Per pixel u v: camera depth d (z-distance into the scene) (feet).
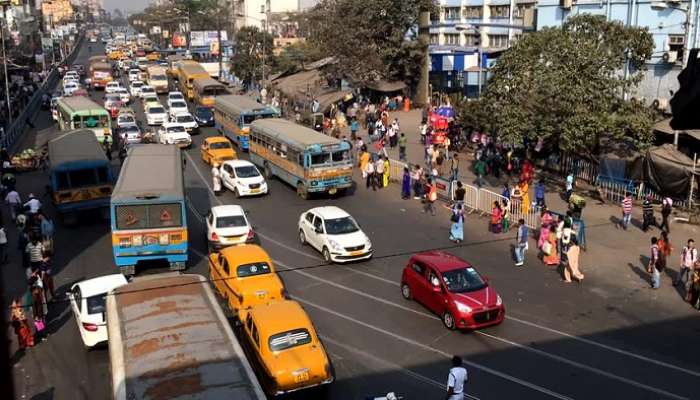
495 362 51.60
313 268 72.95
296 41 282.56
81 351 54.85
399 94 185.57
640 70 102.99
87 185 89.92
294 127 113.91
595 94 89.81
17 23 282.56
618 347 53.78
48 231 78.02
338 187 101.50
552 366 50.83
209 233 77.56
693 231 81.76
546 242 73.36
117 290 50.19
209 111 170.09
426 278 61.11
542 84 89.56
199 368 38.88
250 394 36.60
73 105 138.62
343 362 51.98
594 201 95.09
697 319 58.95
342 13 174.29
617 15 125.39
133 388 36.99
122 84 252.62
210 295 49.34
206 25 385.50
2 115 162.61
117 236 67.97
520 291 65.67
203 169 122.42
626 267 71.41
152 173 75.31
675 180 89.61
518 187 88.07
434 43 213.46
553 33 94.68
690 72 33.96
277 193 107.04
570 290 65.77
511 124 93.35
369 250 74.64
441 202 99.45
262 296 58.29
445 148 123.65
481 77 148.36
